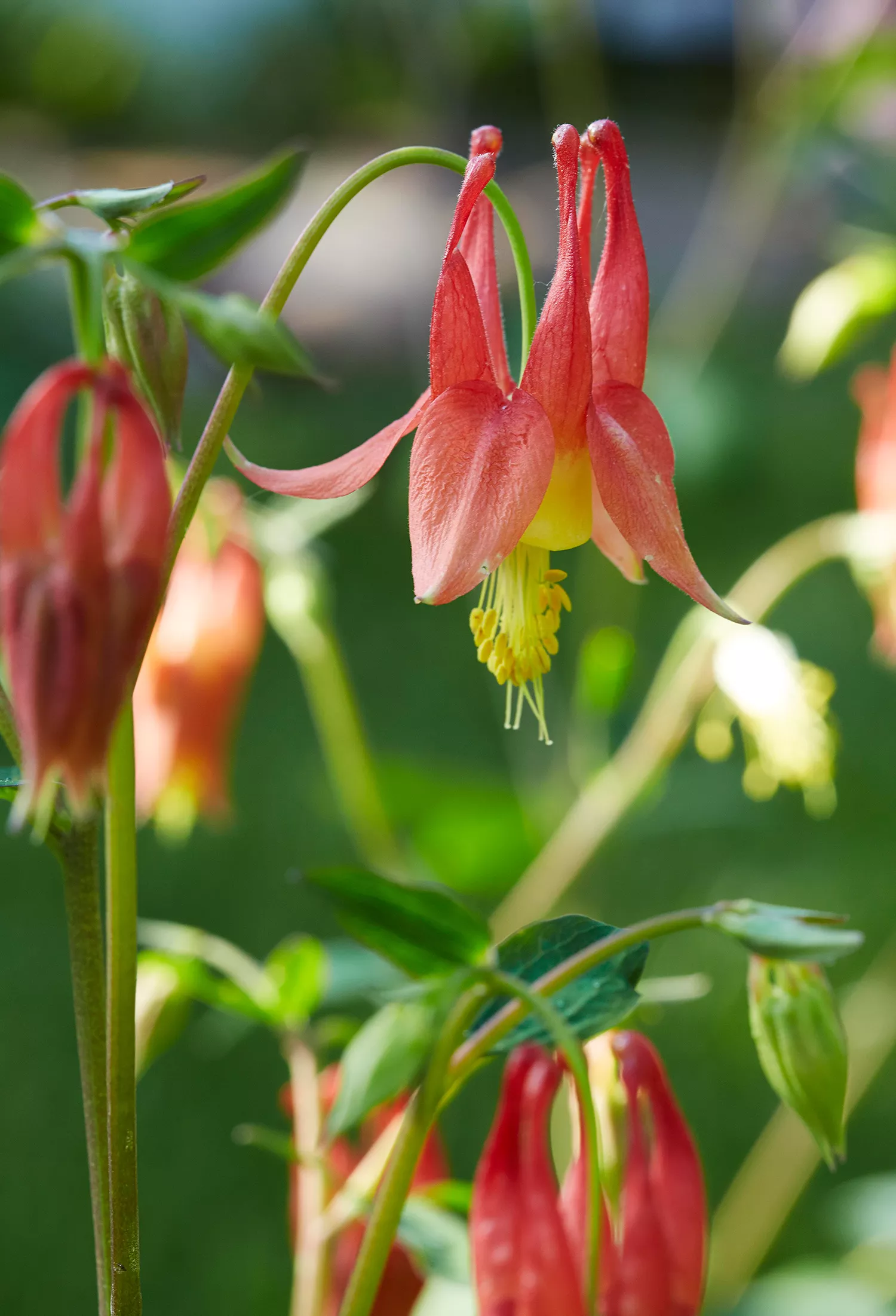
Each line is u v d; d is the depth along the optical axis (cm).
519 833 43
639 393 25
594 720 45
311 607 40
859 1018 51
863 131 51
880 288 42
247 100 163
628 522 25
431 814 43
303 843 72
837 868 71
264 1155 55
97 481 23
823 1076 26
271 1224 51
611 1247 26
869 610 97
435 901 27
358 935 27
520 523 25
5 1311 48
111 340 25
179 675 37
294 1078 30
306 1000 31
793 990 27
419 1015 28
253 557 37
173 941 31
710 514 103
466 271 25
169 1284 49
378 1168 30
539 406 25
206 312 24
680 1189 26
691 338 55
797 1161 49
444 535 25
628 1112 27
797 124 51
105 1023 26
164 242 25
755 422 53
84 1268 50
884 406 39
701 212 149
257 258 152
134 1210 25
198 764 37
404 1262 30
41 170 164
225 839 72
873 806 77
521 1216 26
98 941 25
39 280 119
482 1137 54
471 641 94
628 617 53
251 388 25
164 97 166
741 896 69
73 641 23
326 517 38
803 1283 44
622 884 70
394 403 127
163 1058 60
